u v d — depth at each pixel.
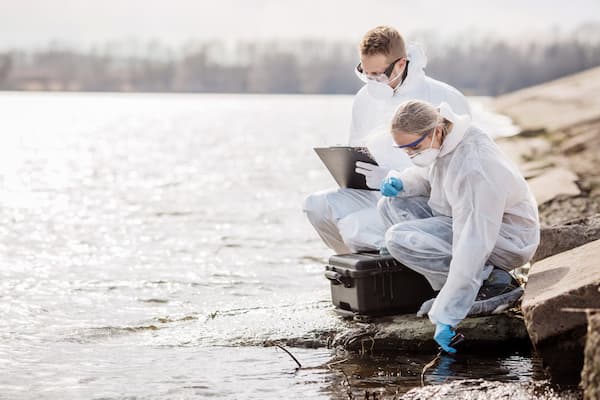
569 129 23.77
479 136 6.48
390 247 6.81
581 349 5.64
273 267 9.99
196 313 7.85
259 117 53.69
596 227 7.59
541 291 5.96
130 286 9.00
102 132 38.97
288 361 6.52
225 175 20.64
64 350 6.81
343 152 7.43
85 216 13.95
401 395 5.67
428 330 6.76
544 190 13.72
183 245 11.41
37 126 43.03
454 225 6.44
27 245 11.30
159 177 20.25
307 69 115.44
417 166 6.98
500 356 6.55
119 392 5.83
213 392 5.82
